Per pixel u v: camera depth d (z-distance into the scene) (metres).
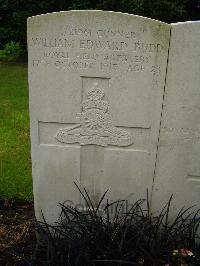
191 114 0.76
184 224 0.82
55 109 0.77
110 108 0.77
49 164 0.83
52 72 0.74
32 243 0.86
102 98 0.76
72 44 0.72
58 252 0.75
